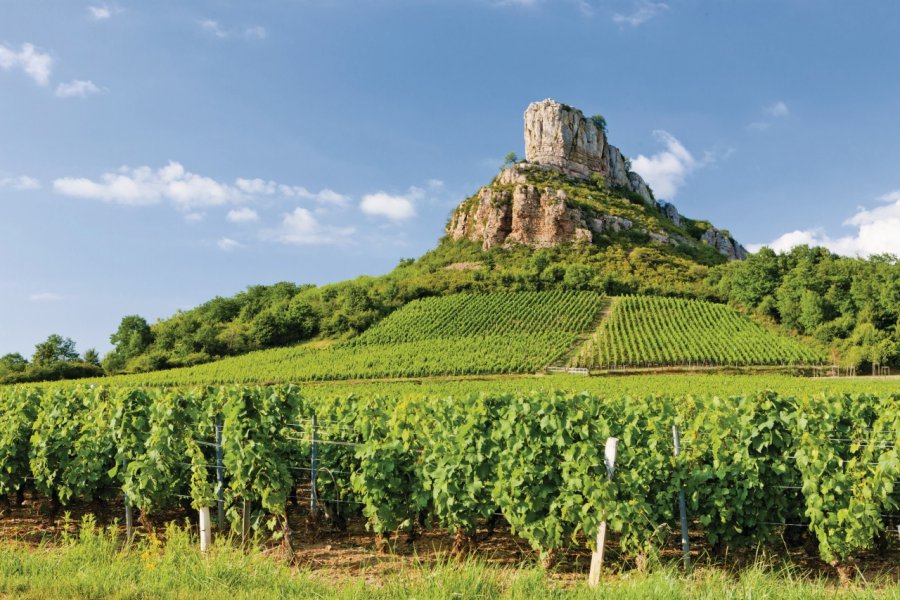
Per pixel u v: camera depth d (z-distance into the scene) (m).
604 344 57.84
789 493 8.73
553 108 140.50
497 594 6.12
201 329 72.12
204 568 6.59
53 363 63.00
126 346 75.69
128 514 9.78
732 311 71.44
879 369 51.16
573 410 8.30
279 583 6.35
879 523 7.64
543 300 74.00
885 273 66.06
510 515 8.38
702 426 8.98
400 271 107.44
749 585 6.18
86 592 5.90
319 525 10.53
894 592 6.23
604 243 103.62
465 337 62.75
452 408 10.48
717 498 8.38
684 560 8.05
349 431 10.88
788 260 76.75
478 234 108.88
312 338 71.69
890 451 7.89
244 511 9.16
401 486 9.32
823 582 7.24
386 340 64.94
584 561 8.62
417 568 7.69
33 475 11.38
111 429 10.56
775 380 38.75
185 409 9.99
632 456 8.42
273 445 9.09
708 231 144.00
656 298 75.25
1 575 6.24
